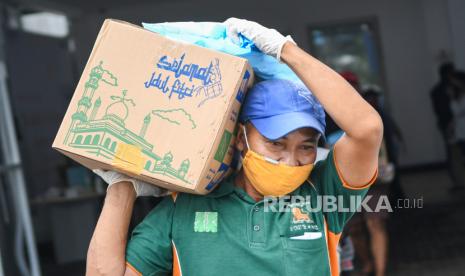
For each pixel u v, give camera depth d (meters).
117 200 2.23
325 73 2.08
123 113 2.11
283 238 2.20
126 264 2.23
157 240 2.26
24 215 6.29
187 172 2.06
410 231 9.62
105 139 2.10
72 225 9.73
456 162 12.04
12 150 6.25
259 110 2.18
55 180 10.68
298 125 2.11
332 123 3.94
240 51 2.25
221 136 2.09
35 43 10.69
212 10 14.31
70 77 12.13
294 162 2.17
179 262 2.24
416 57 14.62
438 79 14.29
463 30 12.37
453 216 10.20
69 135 2.11
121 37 2.13
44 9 11.27
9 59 9.59
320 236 2.23
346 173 2.18
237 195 2.28
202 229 2.23
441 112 11.95
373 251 5.95
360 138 2.05
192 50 2.12
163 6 14.11
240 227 2.22
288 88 2.20
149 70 2.12
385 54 14.70
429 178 13.92
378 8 14.55
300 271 2.17
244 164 2.22
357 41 14.73
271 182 2.18
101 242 2.19
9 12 9.92
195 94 2.10
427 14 14.21
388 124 6.89
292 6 14.53
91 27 13.52
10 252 6.44
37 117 10.37
